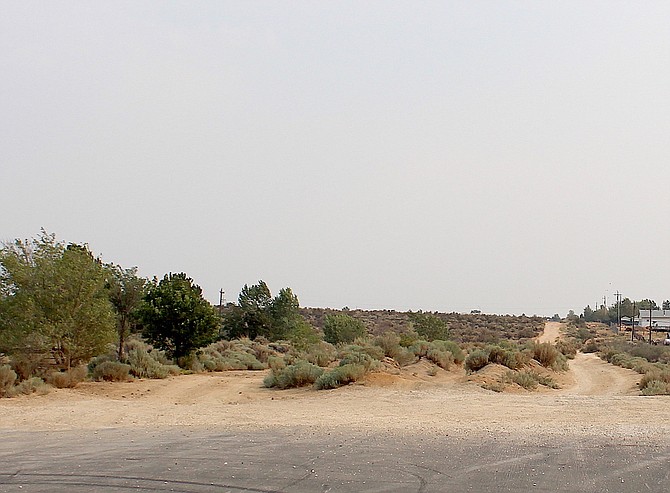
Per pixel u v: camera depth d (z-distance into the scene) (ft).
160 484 31.55
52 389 86.12
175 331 132.26
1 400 75.82
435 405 70.54
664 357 180.24
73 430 53.21
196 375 120.57
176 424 56.75
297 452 38.99
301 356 132.77
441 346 137.28
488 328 349.20
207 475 33.19
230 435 47.11
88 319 97.09
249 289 224.94
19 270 94.63
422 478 31.76
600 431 46.70
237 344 182.70
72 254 98.68
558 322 516.32
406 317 371.97
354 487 30.25
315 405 73.26
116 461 37.32
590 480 30.83
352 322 197.67
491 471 32.99
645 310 491.31
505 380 100.53
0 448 43.09
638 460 35.12
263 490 30.01
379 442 42.24
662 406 66.49
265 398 83.92
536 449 38.75
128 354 119.24
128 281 132.67
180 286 136.56
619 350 206.59
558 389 106.32
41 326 92.68
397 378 94.53
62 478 33.19
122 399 82.99
